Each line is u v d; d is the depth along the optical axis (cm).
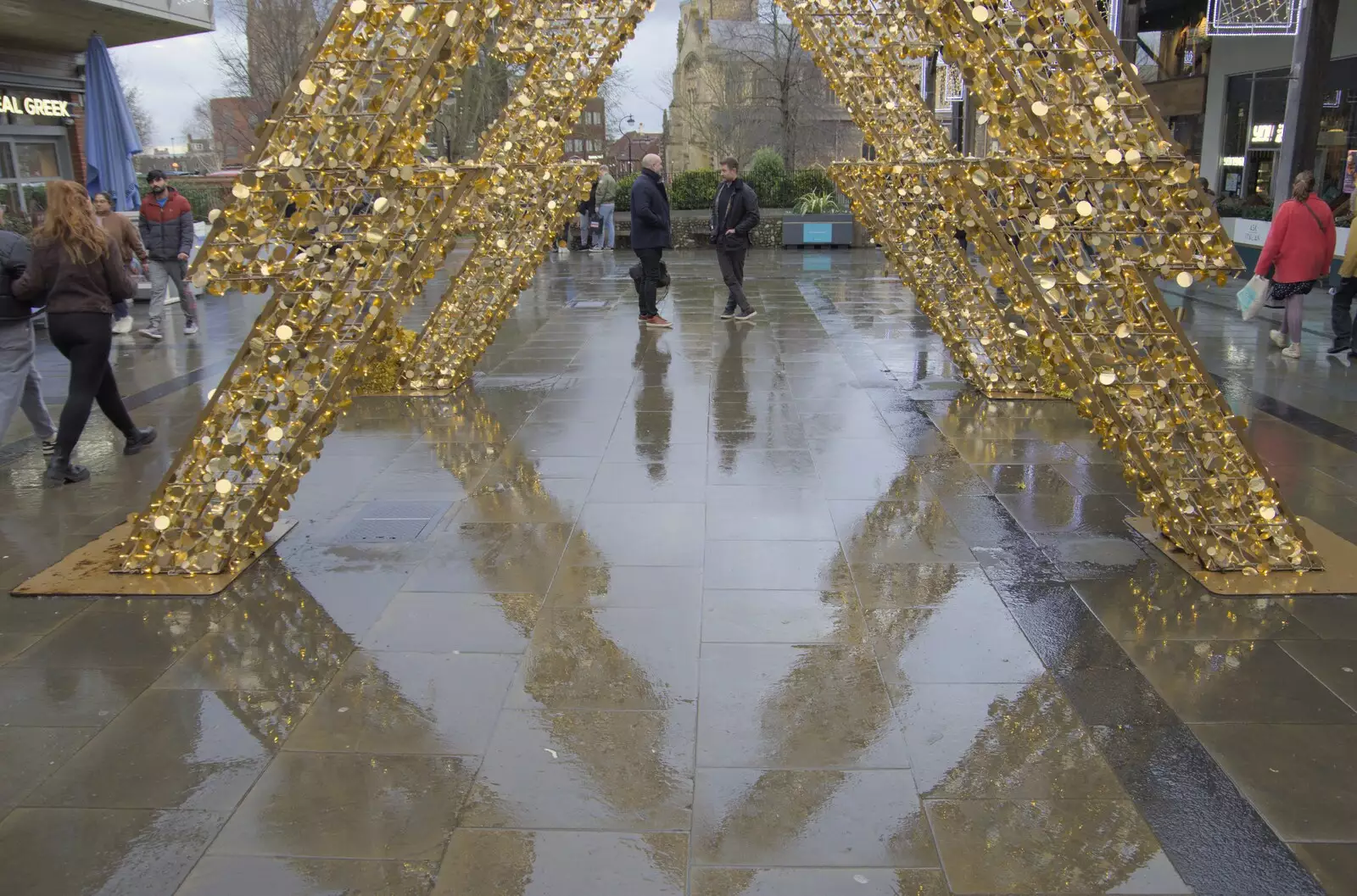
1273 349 964
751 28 3472
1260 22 1139
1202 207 426
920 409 740
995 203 501
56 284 579
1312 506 542
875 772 305
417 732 329
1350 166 1341
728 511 530
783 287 1496
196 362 980
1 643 394
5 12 1277
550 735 326
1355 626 397
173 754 319
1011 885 259
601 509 536
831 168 903
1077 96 430
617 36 834
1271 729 327
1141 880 261
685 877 262
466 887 259
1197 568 448
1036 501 543
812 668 367
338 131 434
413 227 462
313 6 2756
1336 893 255
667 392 803
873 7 800
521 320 1204
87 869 267
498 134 809
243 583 446
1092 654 377
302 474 471
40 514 546
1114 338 445
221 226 434
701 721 333
